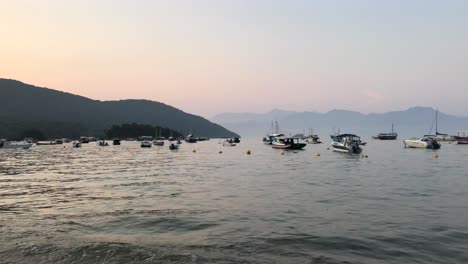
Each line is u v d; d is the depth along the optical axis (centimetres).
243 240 1738
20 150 11944
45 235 1838
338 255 1542
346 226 1978
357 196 2923
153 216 2245
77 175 4631
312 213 2306
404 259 1497
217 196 2973
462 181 3822
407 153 9044
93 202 2745
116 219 2177
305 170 5116
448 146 12488
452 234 1816
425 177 4194
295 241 1717
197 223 2064
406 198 2820
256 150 11512
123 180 4094
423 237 1770
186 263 1456
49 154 9644
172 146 12225
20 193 3206
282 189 3334
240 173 4800
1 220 2170
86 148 13612
